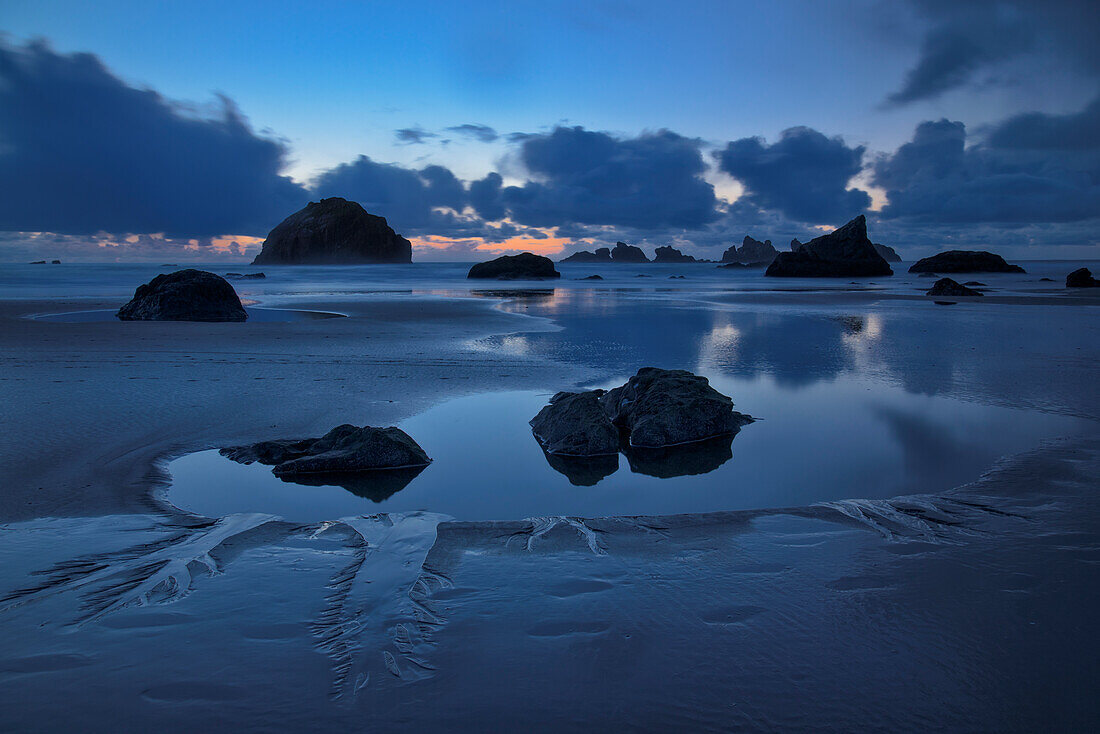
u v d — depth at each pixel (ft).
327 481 22.06
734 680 10.62
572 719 9.66
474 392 35.45
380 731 9.36
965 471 22.57
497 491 21.38
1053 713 9.80
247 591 13.69
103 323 67.92
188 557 15.38
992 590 13.65
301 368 41.39
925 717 9.73
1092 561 14.99
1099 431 27.40
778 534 16.94
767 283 198.18
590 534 17.07
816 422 29.89
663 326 69.26
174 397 32.53
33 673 10.69
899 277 243.60
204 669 10.85
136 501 19.13
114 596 13.38
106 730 9.34
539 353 49.14
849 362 45.55
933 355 48.75
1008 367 43.37
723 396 29.91
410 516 18.45
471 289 155.84
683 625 12.35
